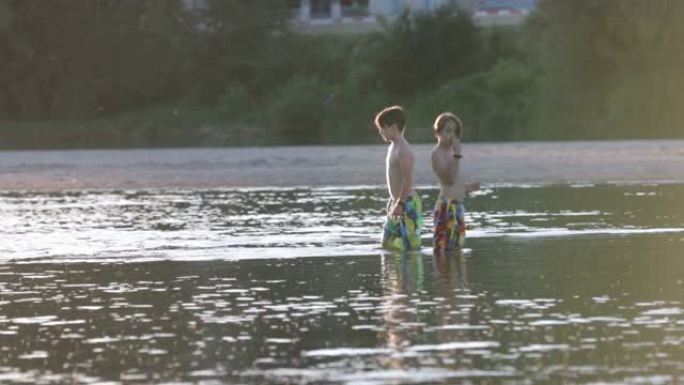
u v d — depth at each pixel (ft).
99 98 592.19
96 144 471.62
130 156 328.70
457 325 83.46
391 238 130.93
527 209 177.58
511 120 532.32
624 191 212.64
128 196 223.71
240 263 121.39
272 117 536.83
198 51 601.62
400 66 590.14
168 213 183.83
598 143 341.41
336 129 538.47
